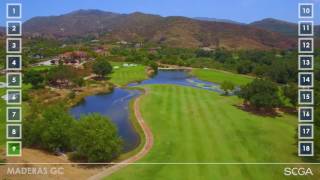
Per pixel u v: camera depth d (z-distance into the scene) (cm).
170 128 8475
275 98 9938
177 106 10706
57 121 6525
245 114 9806
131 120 9381
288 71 17000
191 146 7194
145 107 10644
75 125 6350
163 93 12950
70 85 14562
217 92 13675
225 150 6962
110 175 5700
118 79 17250
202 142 7456
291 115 9888
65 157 6309
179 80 18538
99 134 6119
